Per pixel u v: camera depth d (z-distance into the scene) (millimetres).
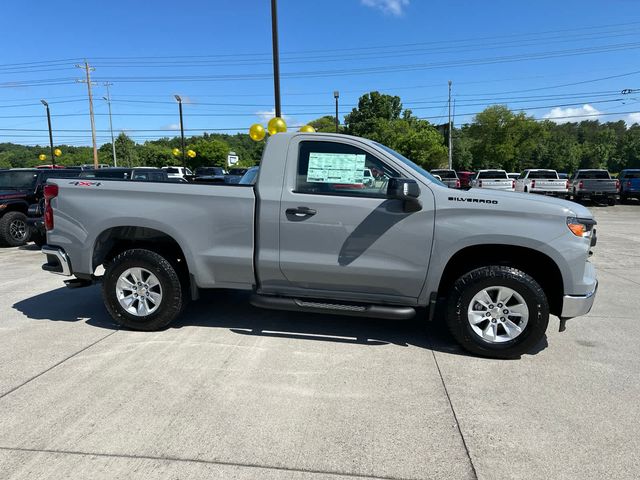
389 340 4473
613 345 4387
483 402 3279
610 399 3332
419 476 2494
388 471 2531
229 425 2951
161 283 4512
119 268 4559
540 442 2801
